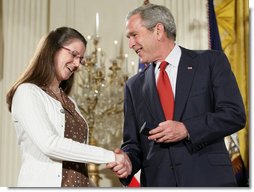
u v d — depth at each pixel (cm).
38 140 215
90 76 509
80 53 241
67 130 232
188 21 574
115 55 577
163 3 582
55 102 232
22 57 576
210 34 538
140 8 259
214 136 228
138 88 260
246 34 551
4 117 561
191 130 225
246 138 512
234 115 231
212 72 244
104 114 522
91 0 593
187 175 230
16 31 582
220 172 229
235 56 550
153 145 243
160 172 237
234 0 562
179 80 243
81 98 507
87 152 221
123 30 583
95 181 501
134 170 250
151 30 251
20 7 589
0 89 569
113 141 543
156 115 242
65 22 589
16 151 555
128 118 263
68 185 224
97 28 538
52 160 223
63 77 241
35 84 231
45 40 239
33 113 218
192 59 250
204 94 240
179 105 238
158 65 257
